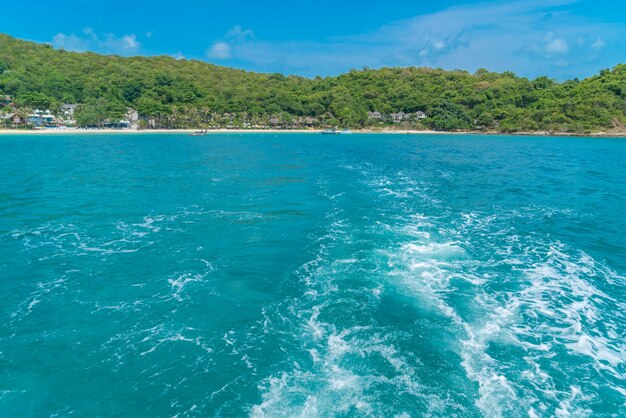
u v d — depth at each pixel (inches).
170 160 2938.0
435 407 460.8
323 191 1715.1
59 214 1325.0
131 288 777.6
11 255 948.0
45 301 728.3
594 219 1277.1
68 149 3683.6
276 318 658.8
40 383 516.4
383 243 1008.2
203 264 890.1
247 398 482.3
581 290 755.4
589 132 6658.5
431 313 664.4
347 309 680.4
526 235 1092.5
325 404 467.5
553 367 529.3
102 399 488.7
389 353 560.1
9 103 6397.6
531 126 7209.6
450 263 879.1
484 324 631.8
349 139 6156.5
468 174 2322.8
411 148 4402.1
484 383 499.8
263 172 2331.4
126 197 1600.6
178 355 568.1
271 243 1018.7
